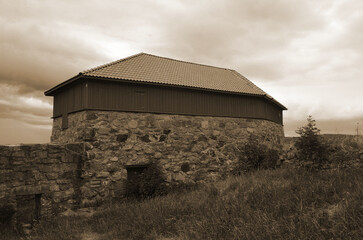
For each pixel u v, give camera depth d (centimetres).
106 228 805
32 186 1048
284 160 1252
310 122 1003
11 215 988
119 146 1244
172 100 1413
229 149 1563
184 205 873
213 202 837
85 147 1166
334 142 1050
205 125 1509
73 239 746
